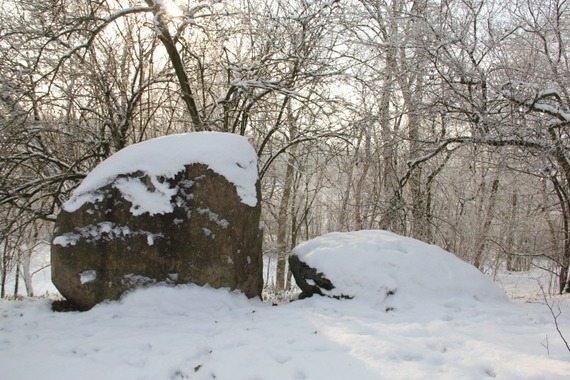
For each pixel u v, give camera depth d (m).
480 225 12.11
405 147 11.12
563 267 8.95
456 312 5.01
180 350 3.76
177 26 8.05
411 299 5.27
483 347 3.85
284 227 15.55
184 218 5.37
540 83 7.69
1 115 7.24
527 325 4.61
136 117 9.08
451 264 5.82
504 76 7.97
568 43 8.11
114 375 3.34
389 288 5.35
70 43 7.81
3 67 6.81
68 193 8.47
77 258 5.18
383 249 5.84
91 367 3.49
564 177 8.58
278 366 3.44
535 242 11.89
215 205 5.45
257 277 5.77
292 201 16.69
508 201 12.36
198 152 5.54
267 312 5.10
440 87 8.29
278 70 8.73
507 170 8.75
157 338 4.09
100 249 5.21
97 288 5.17
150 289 5.20
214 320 4.75
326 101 8.07
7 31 7.24
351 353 3.69
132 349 3.85
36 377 3.34
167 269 5.30
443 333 4.25
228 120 8.91
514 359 3.55
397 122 11.09
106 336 4.21
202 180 5.45
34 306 5.30
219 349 3.83
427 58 8.16
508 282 13.48
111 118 7.96
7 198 7.23
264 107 8.81
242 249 5.56
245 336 4.13
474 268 5.92
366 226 11.20
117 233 5.25
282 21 8.23
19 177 7.70
